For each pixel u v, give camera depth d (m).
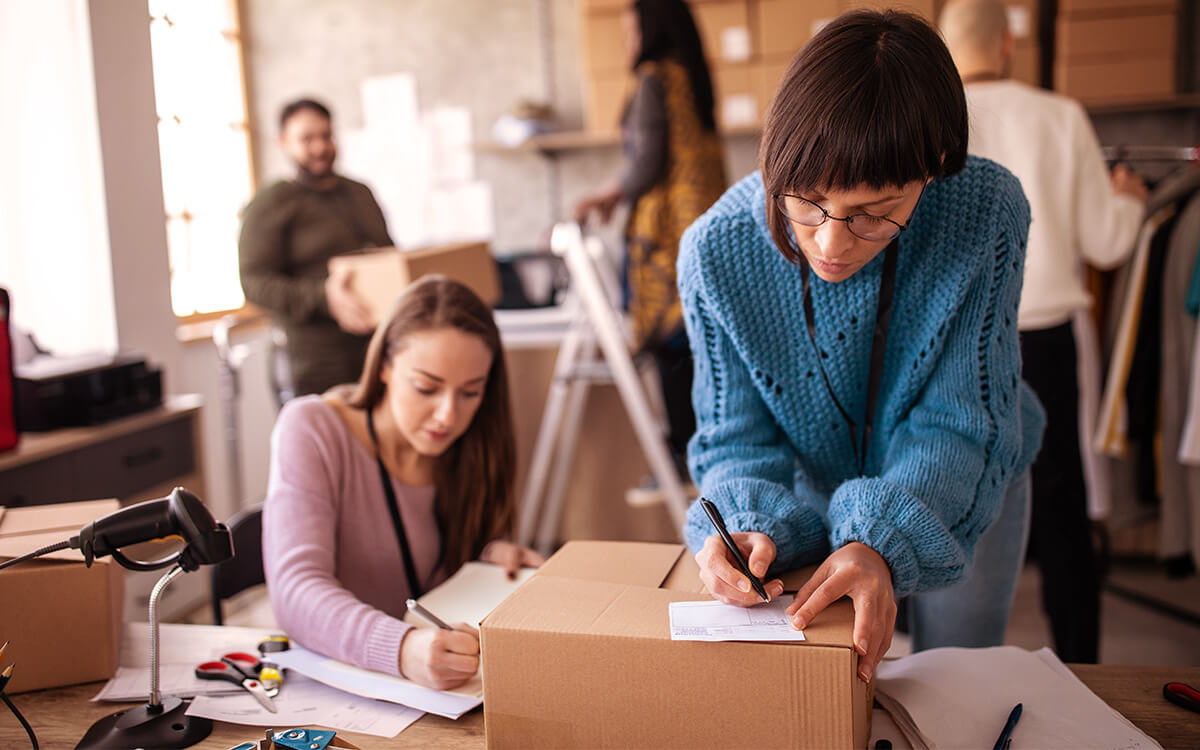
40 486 2.18
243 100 4.72
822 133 0.82
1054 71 3.88
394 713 1.05
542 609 0.93
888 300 1.06
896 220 0.88
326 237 3.01
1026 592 3.18
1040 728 0.95
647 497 3.09
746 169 4.30
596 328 2.97
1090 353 3.00
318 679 1.12
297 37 4.74
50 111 2.66
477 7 4.60
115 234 2.74
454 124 4.67
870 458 1.17
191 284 3.95
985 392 1.05
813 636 0.84
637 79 2.84
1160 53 3.65
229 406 3.25
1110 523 3.15
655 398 3.24
